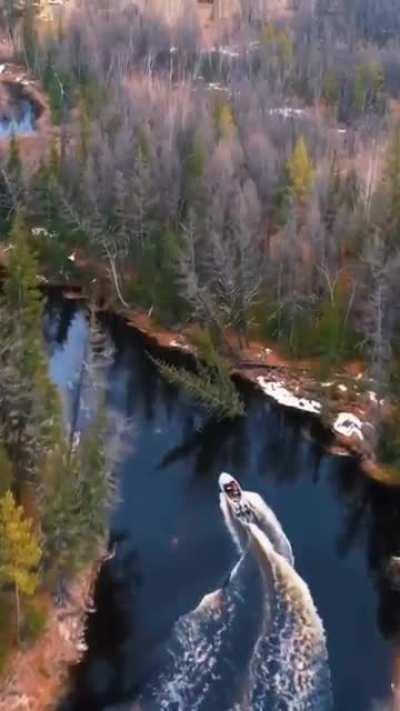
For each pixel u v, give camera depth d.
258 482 57.69
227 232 72.00
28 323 52.50
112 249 76.88
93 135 86.44
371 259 61.84
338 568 50.31
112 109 97.38
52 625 45.03
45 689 42.28
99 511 46.94
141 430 61.66
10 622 43.34
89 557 47.72
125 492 55.75
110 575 48.84
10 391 46.66
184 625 45.91
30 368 47.66
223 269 67.38
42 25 153.00
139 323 74.81
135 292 76.44
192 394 64.62
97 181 78.31
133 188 76.00
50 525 43.69
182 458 59.31
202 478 57.69
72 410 59.50
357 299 66.62
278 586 48.41
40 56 140.00
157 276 74.81
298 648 44.81
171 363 69.75
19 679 42.12
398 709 42.16
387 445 58.16
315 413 63.78
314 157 90.38
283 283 69.81
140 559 50.09
